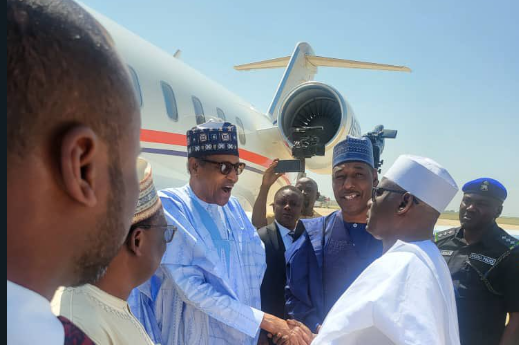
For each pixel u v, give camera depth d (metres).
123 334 1.05
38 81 0.42
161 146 5.98
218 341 2.07
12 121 0.42
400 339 1.17
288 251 2.58
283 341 2.03
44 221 0.45
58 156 0.44
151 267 1.26
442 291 1.30
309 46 15.20
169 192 2.23
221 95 8.83
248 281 2.37
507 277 2.72
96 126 0.46
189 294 1.96
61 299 0.99
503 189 2.93
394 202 1.53
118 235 0.53
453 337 1.28
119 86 0.48
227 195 2.30
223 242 2.23
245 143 9.30
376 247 2.45
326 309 2.37
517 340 2.69
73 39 0.44
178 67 7.23
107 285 1.14
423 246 1.42
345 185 2.46
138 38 6.53
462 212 3.02
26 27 0.42
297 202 3.46
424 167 1.50
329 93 9.77
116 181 0.50
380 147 4.16
